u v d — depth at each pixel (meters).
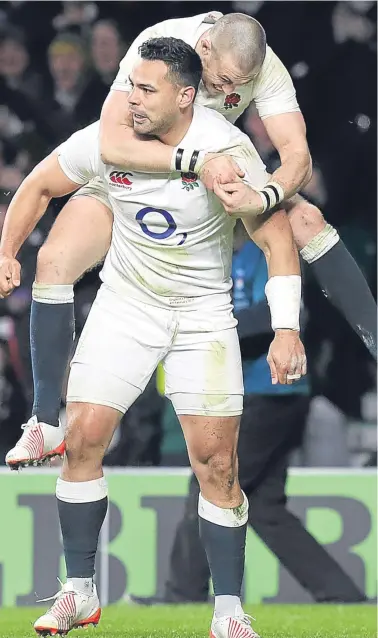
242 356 22.55
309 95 32.56
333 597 23.36
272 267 16.28
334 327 29.16
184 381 16.59
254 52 15.65
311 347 28.81
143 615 21.64
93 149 16.38
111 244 16.92
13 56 30.16
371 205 31.39
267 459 22.77
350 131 32.09
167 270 16.36
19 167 29.39
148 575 23.73
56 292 17.12
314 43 32.84
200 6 32.66
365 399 30.03
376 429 29.41
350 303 18.56
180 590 23.28
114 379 16.50
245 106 16.78
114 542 23.78
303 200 18.28
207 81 15.98
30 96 29.58
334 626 20.62
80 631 19.31
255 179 15.98
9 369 27.84
